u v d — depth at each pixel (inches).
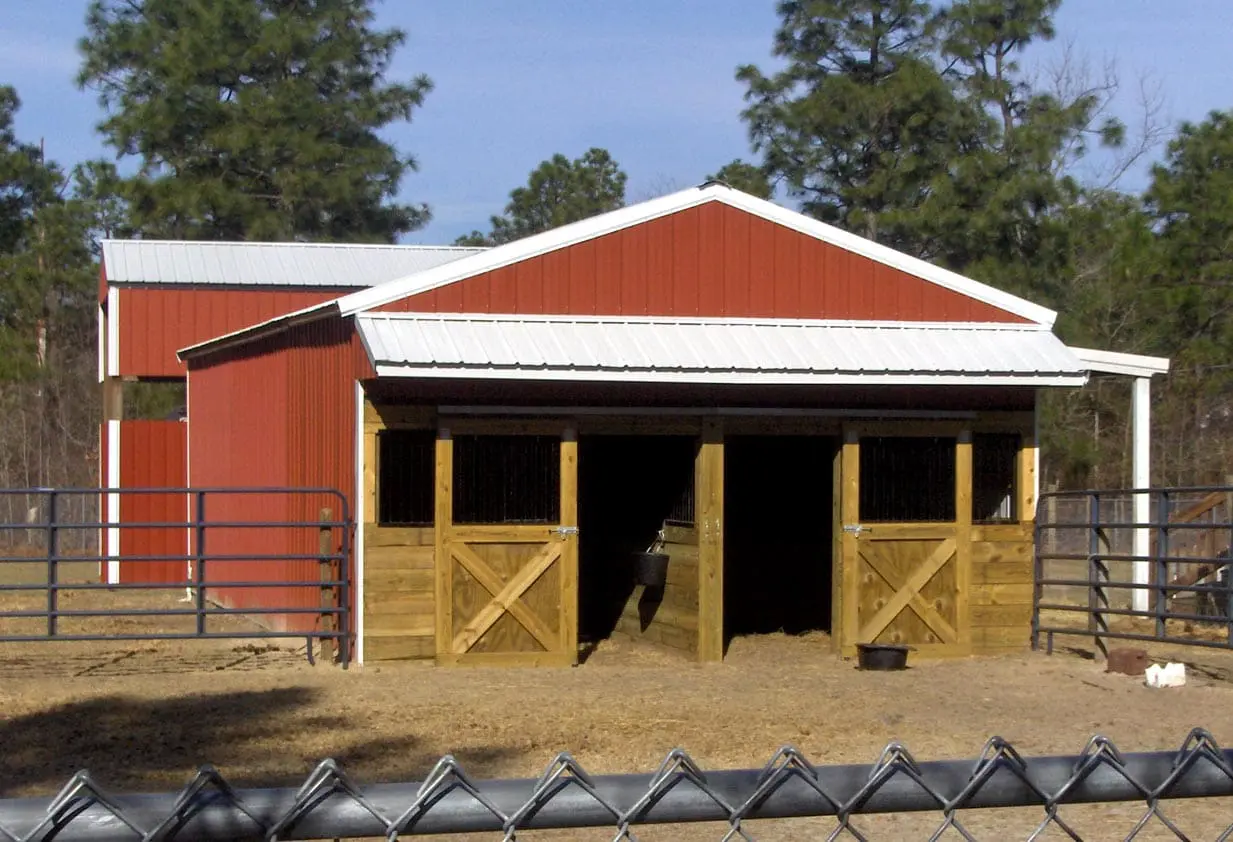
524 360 524.1
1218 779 129.3
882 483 591.8
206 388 830.5
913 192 1213.7
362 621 542.3
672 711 453.7
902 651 553.3
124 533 909.8
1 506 1338.6
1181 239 1180.5
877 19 1270.9
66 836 104.1
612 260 569.3
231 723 429.1
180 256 1003.3
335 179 1449.3
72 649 593.0
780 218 589.0
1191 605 756.6
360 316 536.7
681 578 594.9
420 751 388.5
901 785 122.9
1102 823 317.7
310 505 604.1
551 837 305.0
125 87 1528.1
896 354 573.3
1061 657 590.2
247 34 1492.4
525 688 498.0
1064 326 1154.0
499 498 554.3
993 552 601.9
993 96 1206.9
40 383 1577.3
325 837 110.5
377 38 1560.0
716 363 545.6
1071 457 1146.7
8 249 1499.8
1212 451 1259.2
